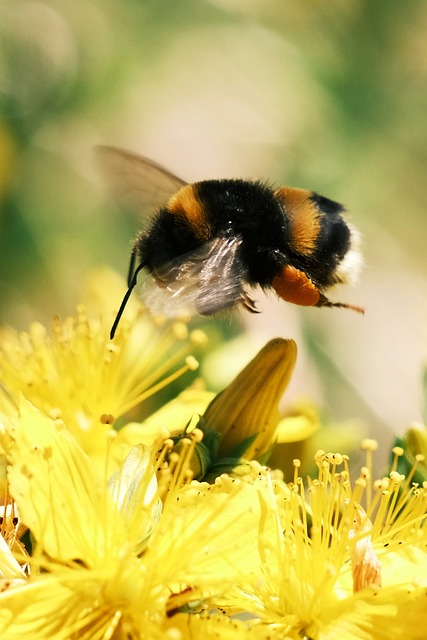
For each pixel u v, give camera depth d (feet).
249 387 0.59
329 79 0.89
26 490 0.55
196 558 0.55
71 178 0.82
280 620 0.55
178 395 0.64
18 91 0.82
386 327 0.84
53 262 0.81
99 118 0.84
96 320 0.64
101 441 0.61
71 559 0.55
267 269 0.61
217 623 0.55
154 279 0.59
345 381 0.81
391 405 0.82
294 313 0.78
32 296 0.80
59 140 0.82
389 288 0.85
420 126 0.89
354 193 0.87
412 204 0.88
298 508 0.57
